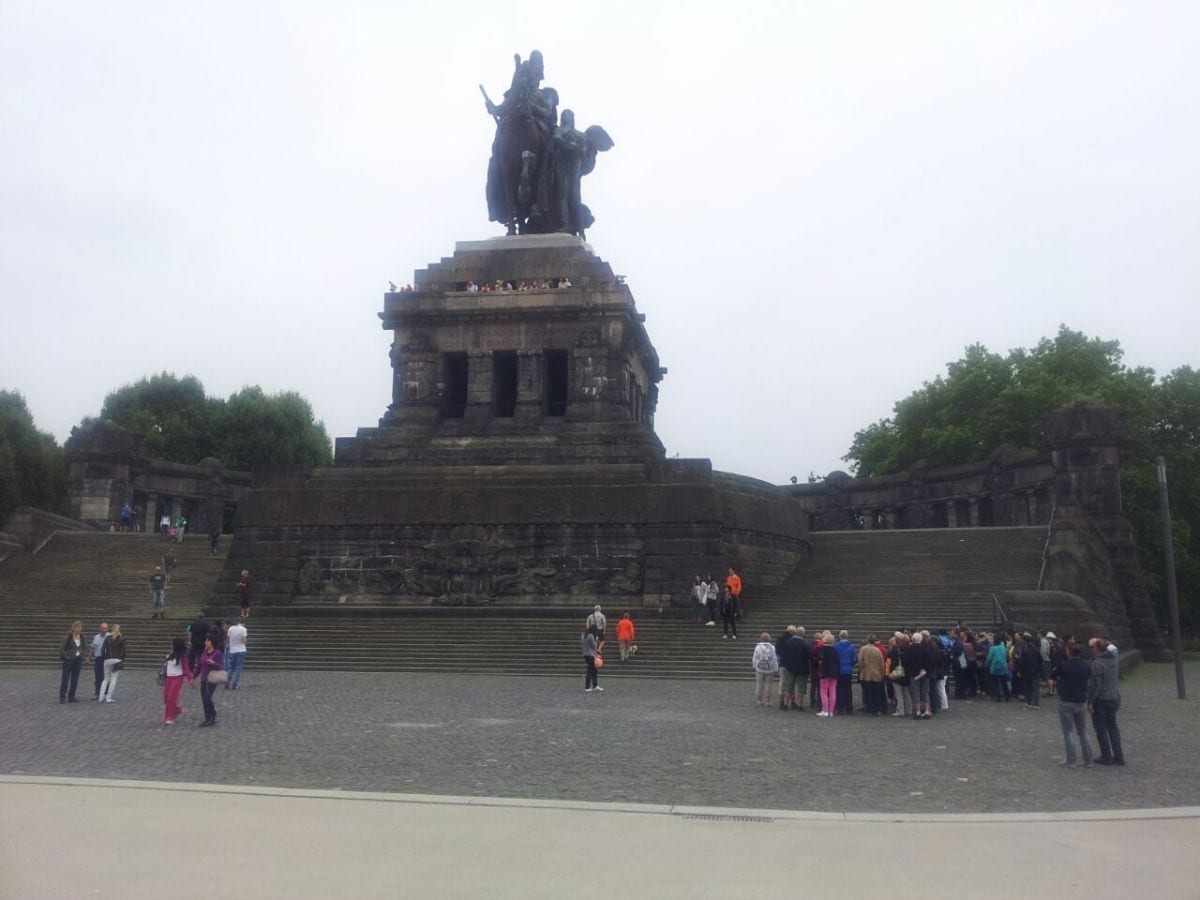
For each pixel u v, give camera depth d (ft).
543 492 176.04
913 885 36.94
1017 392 287.48
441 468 187.73
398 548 176.86
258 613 172.76
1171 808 51.85
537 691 112.27
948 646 112.78
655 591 168.55
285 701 99.55
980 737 80.69
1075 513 171.94
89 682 119.85
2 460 287.89
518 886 36.27
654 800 53.06
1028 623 130.62
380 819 46.68
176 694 82.17
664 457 204.95
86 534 215.92
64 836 42.52
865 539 207.82
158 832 43.42
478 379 209.15
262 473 188.65
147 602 179.11
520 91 230.89
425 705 96.78
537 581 171.83
